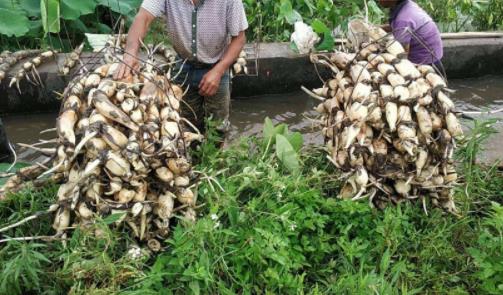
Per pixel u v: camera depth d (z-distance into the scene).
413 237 2.99
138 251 2.65
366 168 3.10
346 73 3.31
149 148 2.66
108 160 2.55
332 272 2.83
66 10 5.13
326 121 3.48
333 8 5.95
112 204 2.64
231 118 5.10
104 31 5.71
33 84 4.74
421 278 2.78
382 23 6.45
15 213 2.88
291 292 2.60
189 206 2.90
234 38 3.54
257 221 2.90
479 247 2.97
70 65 4.71
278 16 5.75
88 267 2.49
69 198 2.72
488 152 4.11
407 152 3.03
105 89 2.70
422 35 3.58
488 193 3.47
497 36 6.14
